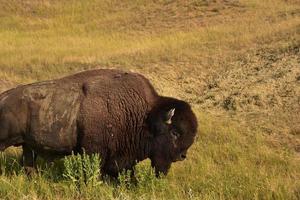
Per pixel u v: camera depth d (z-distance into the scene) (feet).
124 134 81.20
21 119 79.00
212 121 124.88
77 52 211.20
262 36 205.05
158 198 75.31
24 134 79.82
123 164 82.43
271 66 166.61
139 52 202.28
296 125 121.19
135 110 81.30
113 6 312.50
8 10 311.68
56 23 290.97
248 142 111.86
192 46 205.05
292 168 97.71
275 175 93.15
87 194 75.82
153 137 82.23
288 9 260.01
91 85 80.64
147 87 83.66
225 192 82.38
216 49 196.54
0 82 168.35
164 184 80.79
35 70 185.37
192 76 171.53
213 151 104.32
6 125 78.89
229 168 94.94
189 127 82.64
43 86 80.69
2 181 77.66
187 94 156.66
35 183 78.84
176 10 283.18
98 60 193.67
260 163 100.42
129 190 79.46
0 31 277.03
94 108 79.25
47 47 227.20
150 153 83.05
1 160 88.43
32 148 81.66
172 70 177.47
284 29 210.38
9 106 79.15
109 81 81.56
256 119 127.44
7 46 230.27
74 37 255.70
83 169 79.05
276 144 111.65
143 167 89.15
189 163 96.84
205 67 178.60
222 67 176.14
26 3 320.09
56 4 319.68
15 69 186.60
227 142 111.34
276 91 144.66
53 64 191.11
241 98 142.72
